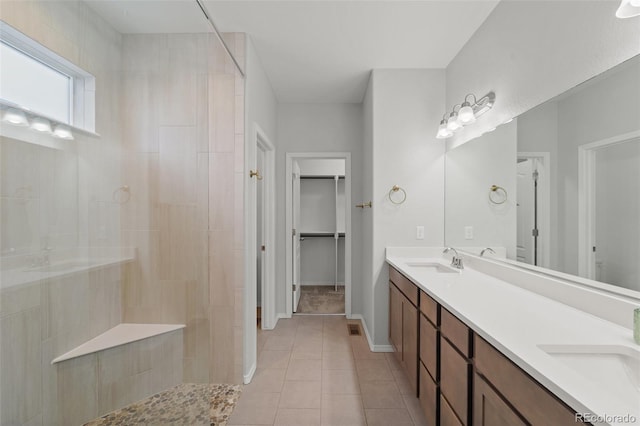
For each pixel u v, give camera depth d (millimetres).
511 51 1759
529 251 1621
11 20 1108
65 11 1284
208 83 1982
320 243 4895
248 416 1795
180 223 1736
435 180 2701
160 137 1649
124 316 1479
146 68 1591
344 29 2137
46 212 1210
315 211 4941
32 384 1141
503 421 940
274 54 2457
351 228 3459
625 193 1074
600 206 1178
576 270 1304
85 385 1310
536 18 1548
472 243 2217
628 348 897
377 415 1798
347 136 3480
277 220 3486
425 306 1704
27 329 1131
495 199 1928
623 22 1077
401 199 2695
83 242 1338
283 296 3514
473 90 2203
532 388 799
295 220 3688
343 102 3482
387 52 2438
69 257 1280
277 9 1913
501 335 990
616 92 1106
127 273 1512
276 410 1848
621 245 1092
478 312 1235
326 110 3490
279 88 3115
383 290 2693
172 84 1716
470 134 2273
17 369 1100
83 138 1355
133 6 1521
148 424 1501
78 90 1329
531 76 1592
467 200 2297
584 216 1254
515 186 1732
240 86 2137
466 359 1197
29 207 1158
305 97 3346
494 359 995
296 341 2852
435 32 2176
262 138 2633
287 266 3496
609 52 1138
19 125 1134
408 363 2031
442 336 1463
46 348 1183
